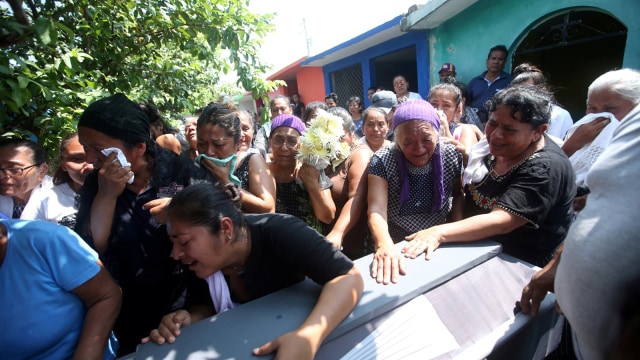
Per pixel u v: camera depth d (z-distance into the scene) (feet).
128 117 4.31
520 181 5.29
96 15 8.55
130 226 4.56
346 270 3.94
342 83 33.01
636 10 11.86
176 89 12.67
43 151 6.82
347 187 7.47
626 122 2.69
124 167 4.23
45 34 5.76
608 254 2.43
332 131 6.62
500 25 16.38
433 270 4.50
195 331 3.69
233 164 6.35
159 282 4.73
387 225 6.37
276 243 4.10
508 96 5.37
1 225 3.58
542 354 4.88
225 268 4.34
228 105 9.16
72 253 3.73
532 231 5.54
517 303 4.53
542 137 5.66
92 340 3.78
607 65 19.65
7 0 5.83
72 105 7.30
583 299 2.60
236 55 9.97
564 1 13.74
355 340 3.65
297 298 4.10
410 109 5.96
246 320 3.77
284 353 3.10
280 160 7.66
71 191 7.23
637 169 2.45
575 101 20.85
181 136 12.93
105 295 3.96
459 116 10.77
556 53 18.95
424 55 21.08
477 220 5.16
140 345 3.65
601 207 2.59
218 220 3.74
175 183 4.85
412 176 6.43
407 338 3.80
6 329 3.56
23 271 3.56
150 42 10.15
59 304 3.75
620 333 2.33
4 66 5.52
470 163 6.50
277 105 14.89
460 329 4.06
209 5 9.32
